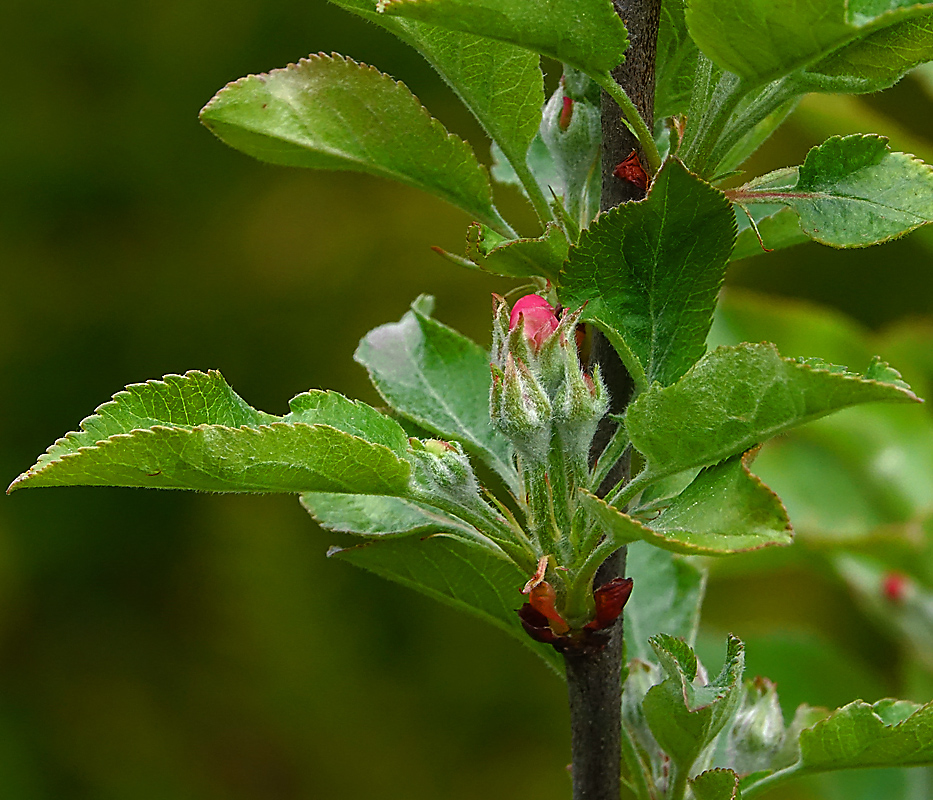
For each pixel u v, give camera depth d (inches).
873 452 29.3
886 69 20.1
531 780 49.2
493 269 20.8
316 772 49.6
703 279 20.2
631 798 27.6
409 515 21.4
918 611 25.5
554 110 21.1
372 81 21.1
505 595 21.7
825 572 27.2
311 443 19.9
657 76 21.1
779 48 19.8
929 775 24.7
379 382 22.1
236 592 52.4
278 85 21.1
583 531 20.3
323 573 52.5
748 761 21.5
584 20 19.8
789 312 28.6
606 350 20.8
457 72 20.8
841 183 20.3
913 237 27.9
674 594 22.5
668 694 20.5
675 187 20.0
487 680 50.6
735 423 19.6
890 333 29.4
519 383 20.1
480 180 21.2
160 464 19.9
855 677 25.3
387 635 51.6
